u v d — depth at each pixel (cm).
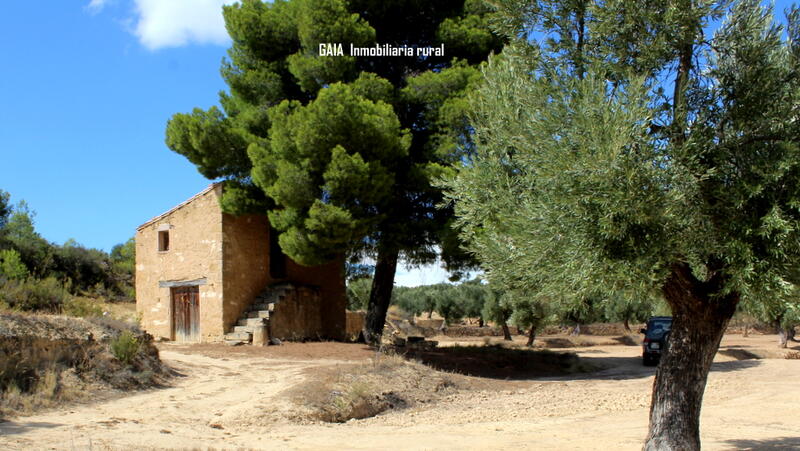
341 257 2812
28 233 4059
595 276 722
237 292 2486
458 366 2197
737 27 837
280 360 2041
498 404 1661
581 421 1429
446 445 1109
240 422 1273
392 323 4625
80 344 1477
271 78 2397
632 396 1780
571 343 4116
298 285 2728
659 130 816
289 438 1158
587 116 729
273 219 2275
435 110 2291
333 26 2228
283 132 2138
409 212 2377
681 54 849
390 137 2102
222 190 2456
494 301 4262
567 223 740
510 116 898
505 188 923
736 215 743
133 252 4878
